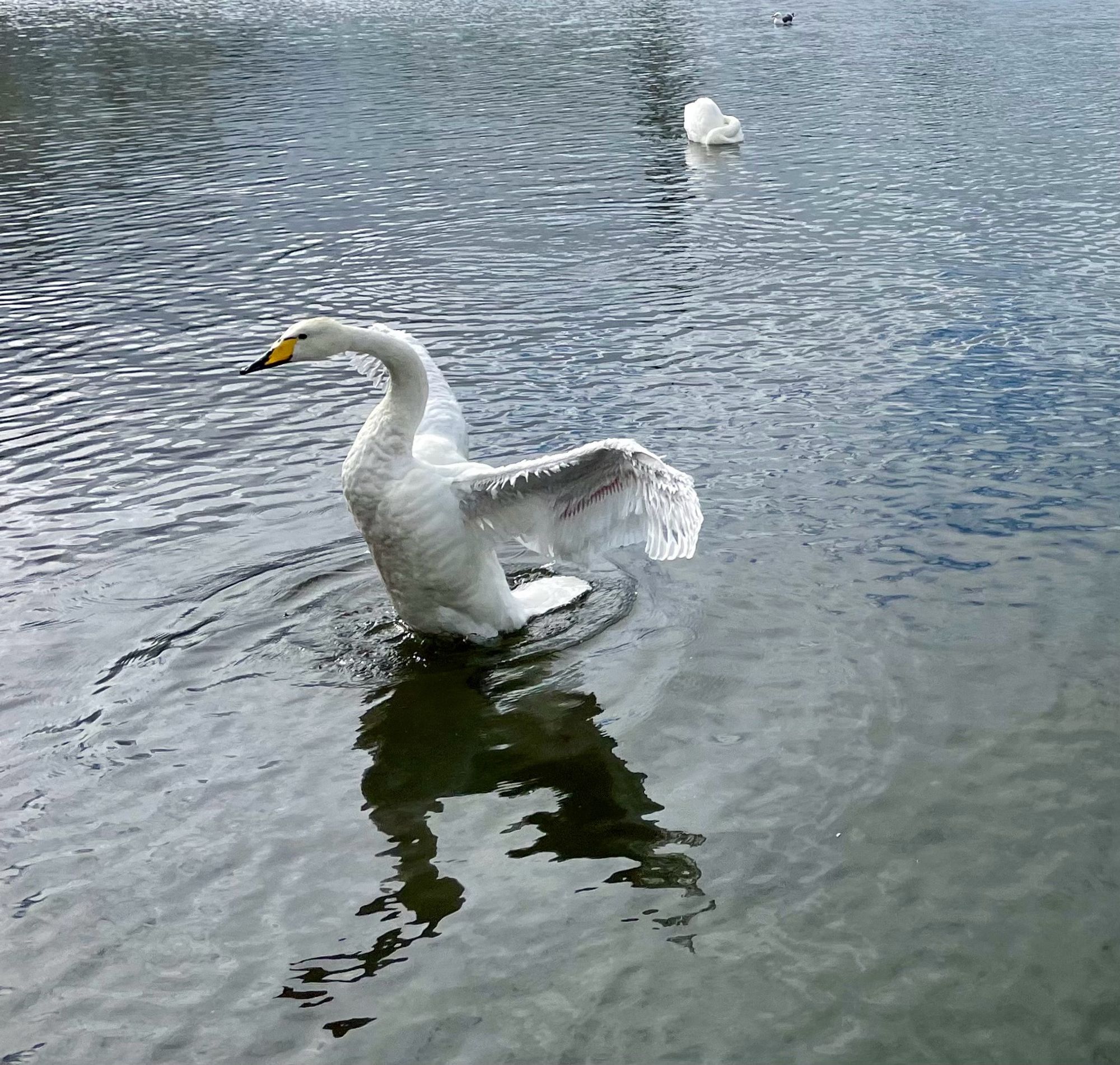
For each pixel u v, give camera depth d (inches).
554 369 195.6
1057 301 216.5
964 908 112.8
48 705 132.0
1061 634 137.8
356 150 343.9
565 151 344.2
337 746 128.1
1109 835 117.8
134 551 153.0
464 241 260.1
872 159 328.8
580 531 137.6
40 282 234.7
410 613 139.2
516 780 124.4
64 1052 104.9
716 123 353.7
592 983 108.5
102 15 636.7
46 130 367.9
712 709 130.6
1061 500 159.0
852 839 118.0
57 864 117.3
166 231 268.1
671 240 258.7
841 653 136.3
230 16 633.6
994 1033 105.4
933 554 149.9
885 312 213.6
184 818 121.2
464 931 112.0
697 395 186.4
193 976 109.3
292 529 156.9
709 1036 105.3
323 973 109.4
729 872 115.9
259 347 204.4
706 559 150.3
